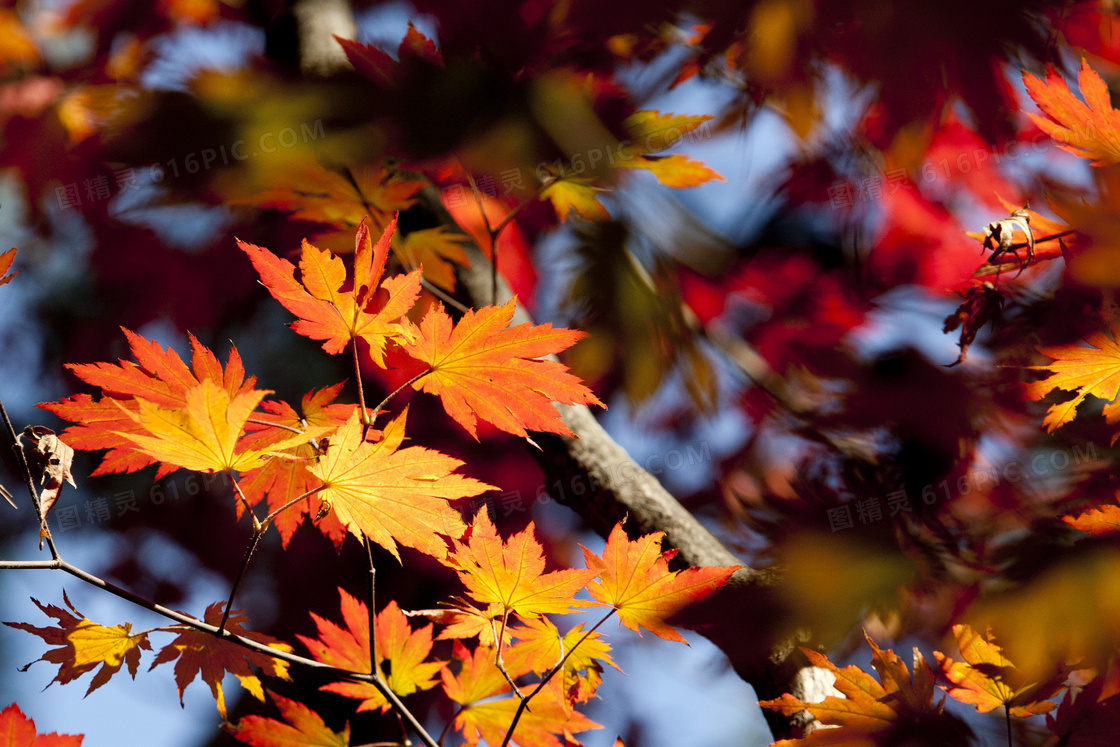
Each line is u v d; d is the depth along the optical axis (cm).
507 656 117
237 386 113
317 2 136
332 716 136
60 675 112
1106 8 119
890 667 113
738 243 142
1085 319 118
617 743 117
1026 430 122
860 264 137
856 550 105
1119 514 109
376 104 118
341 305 112
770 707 115
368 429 113
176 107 120
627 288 142
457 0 118
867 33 117
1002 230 117
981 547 111
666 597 113
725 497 135
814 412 132
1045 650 107
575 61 121
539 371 114
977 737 114
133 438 108
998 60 117
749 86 129
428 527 112
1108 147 116
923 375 127
